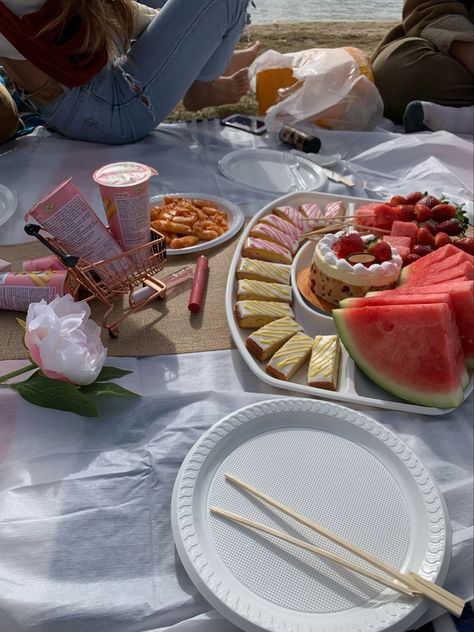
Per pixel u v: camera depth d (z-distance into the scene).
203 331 1.40
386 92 3.14
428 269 1.47
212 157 2.50
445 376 1.19
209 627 0.84
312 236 1.73
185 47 2.33
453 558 0.95
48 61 2.02
